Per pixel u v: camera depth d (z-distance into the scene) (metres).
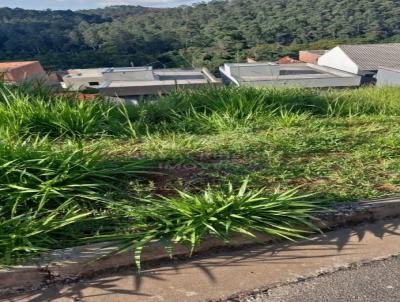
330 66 39.84
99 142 4.04
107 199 2.96
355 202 3.07
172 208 2.80
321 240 2.76
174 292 2.26
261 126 5.01
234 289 2.29
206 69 34.69
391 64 35.53
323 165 3.78
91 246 2.48
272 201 2.90
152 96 6.27
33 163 3.10
